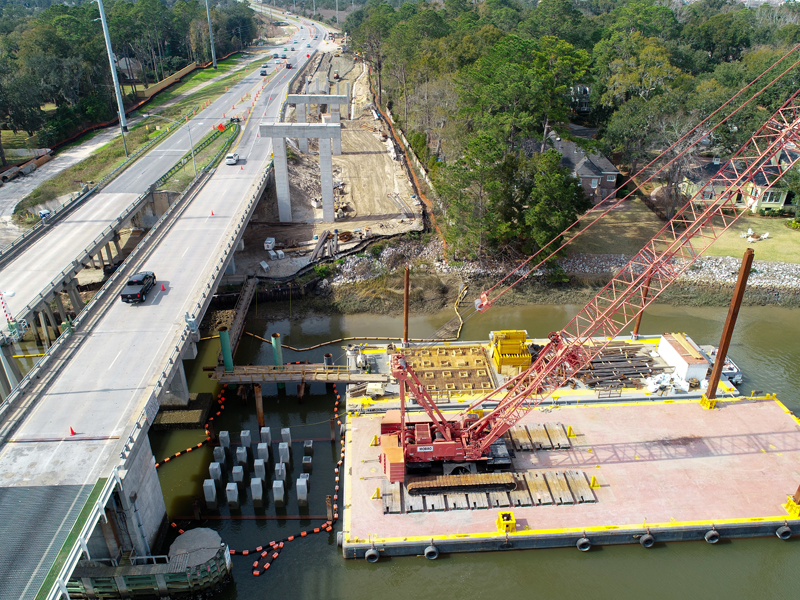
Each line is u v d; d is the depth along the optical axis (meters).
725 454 50.81
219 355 57.81
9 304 57.19
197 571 39.50
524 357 60.44
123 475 36.28
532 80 88.06
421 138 115.31
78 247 69.81
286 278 79.25
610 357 62.94
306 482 48.03
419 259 85.75
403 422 46.03
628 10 162.62
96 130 132.75
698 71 142.50
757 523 44.09
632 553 43.66
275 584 41.84
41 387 44.56
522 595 41.00
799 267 83.19
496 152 76.38
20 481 36.12
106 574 38.78
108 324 52.97
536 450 51.31
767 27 177.38
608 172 101.88
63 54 132.75
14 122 121.38
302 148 118.00
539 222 77.19
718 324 73.38
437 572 42.56
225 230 72.50
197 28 194.38
